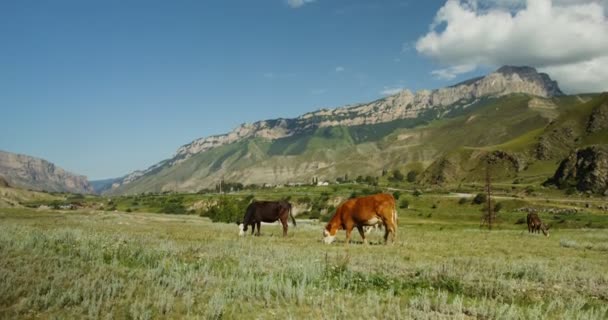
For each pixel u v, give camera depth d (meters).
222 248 19.62
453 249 22.73
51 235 20.64
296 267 14.57
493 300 11.91
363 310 10.49
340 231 36.75
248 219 30.50
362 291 12.85
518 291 13.08
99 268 13.88
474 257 19.36
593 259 20.77
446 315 10.44
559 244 28.36
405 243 25.05
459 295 12.67
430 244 25.14
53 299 10.42
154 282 12.49
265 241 25.34
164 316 9.98
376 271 15.14
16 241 17.83
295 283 13.24
